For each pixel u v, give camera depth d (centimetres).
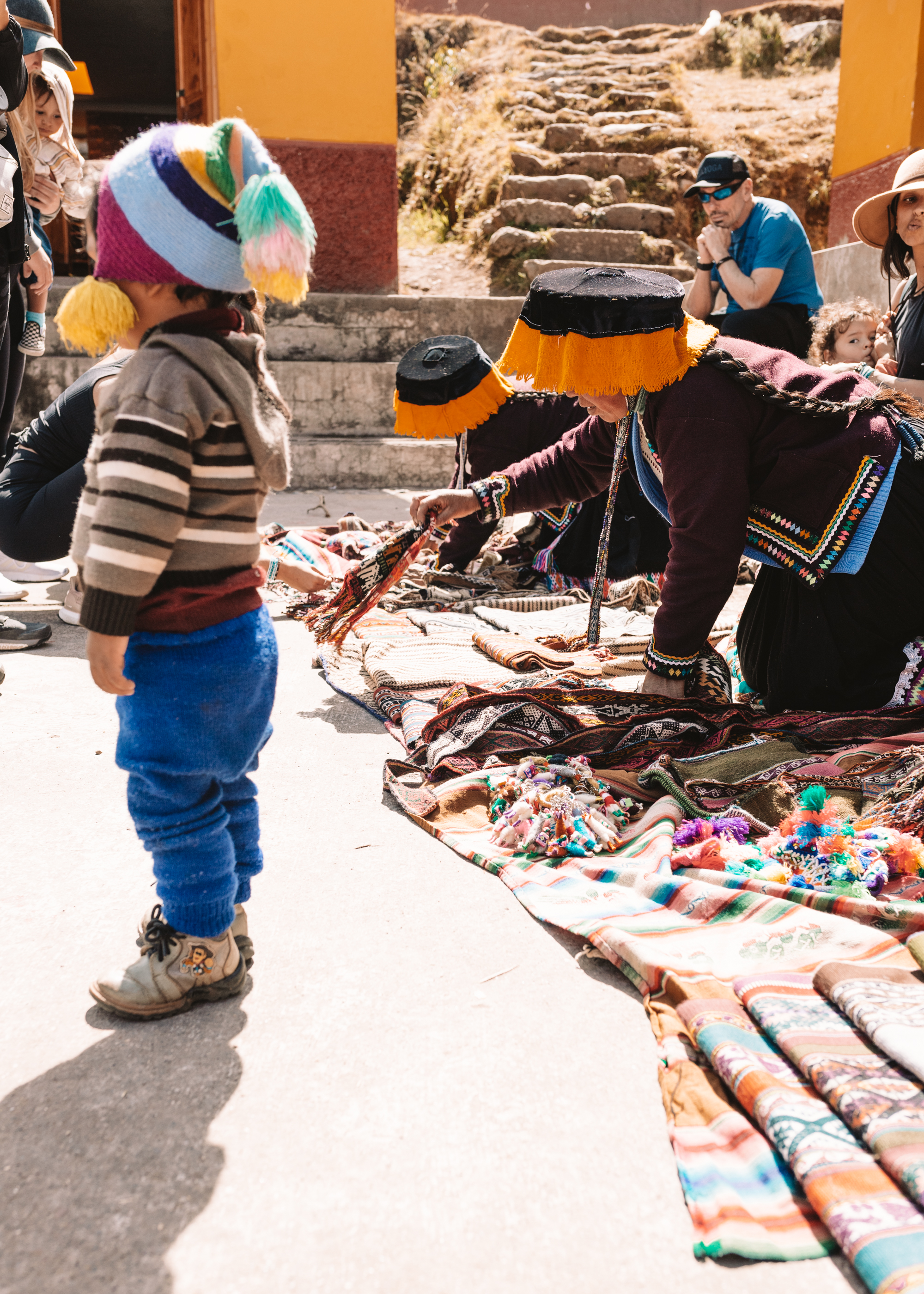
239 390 150
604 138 1102
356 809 247
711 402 267
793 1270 120
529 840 221
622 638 372
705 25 940
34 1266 120
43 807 244
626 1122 144
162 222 145
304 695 338
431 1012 168
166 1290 117
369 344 859
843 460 272
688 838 223
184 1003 167
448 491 322
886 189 845
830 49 1224
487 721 269
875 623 284
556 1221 127
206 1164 136
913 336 362
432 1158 137
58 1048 159
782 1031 151
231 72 848
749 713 285
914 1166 122
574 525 452
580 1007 170
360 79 864
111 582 140
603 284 262
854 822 225
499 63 1191
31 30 409
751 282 541
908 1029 142
